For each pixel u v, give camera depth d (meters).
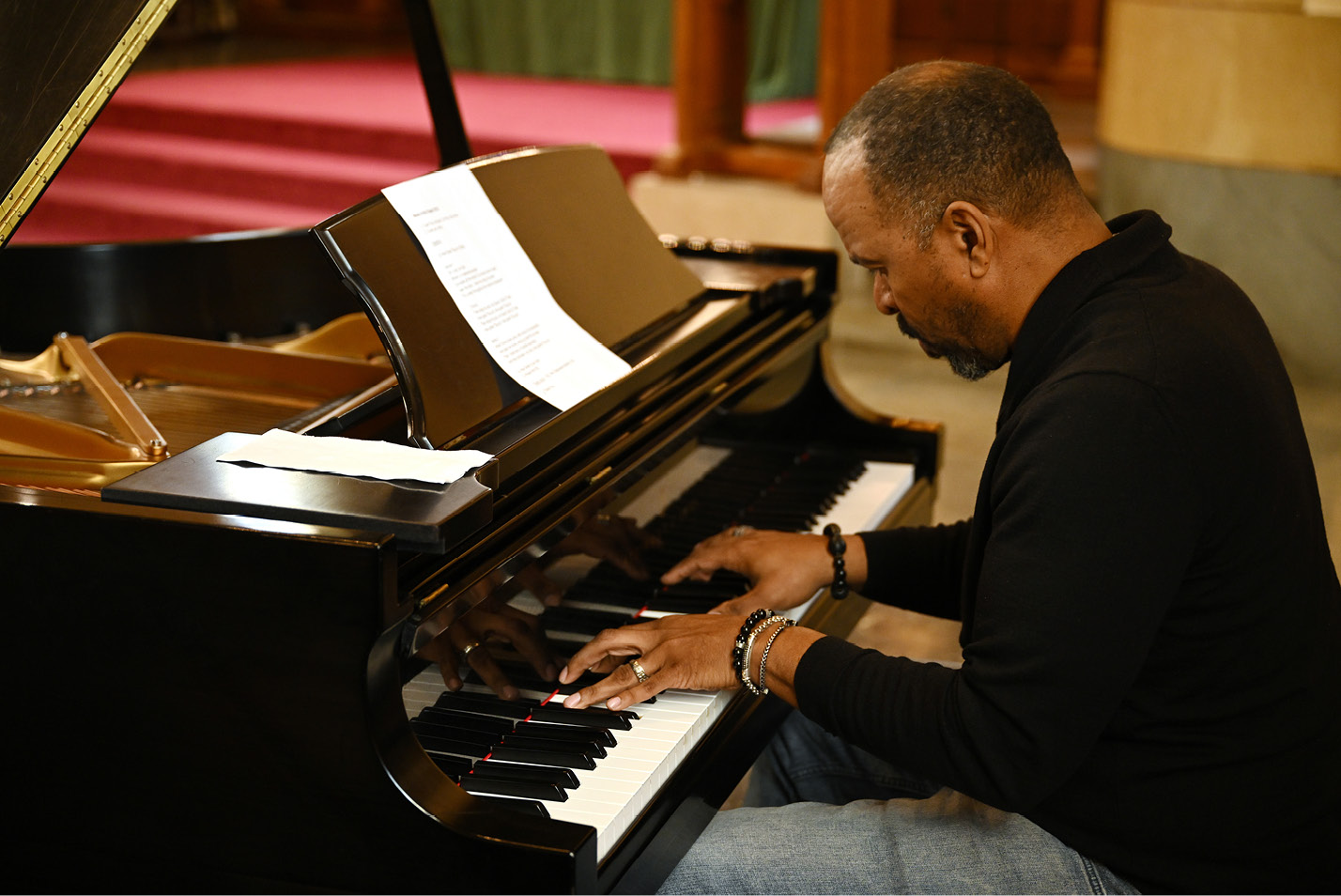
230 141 7.48
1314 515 1.44
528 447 1.46
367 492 1.26
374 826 1.25
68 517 1.25
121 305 3.20
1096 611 1.26
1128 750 1.40
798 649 1.50
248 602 1.22
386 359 2.72
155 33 1.55
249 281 3.29
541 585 1.52
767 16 8.52
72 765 1.34
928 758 1.38
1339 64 4.78
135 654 1.28
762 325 2.18
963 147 1.39
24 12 1.58
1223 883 1.39
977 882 1.45
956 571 1.90
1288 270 5.05
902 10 9.45
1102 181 5.69
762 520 2.09
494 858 1.21
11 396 2.12
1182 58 5.10
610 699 1.49
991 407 4.74
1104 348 1.33
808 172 5.96
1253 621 1.36
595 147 2.01
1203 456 1.29
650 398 1.78
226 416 2.13
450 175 1.65
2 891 1.41
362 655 1.20
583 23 9.09
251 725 1.26
